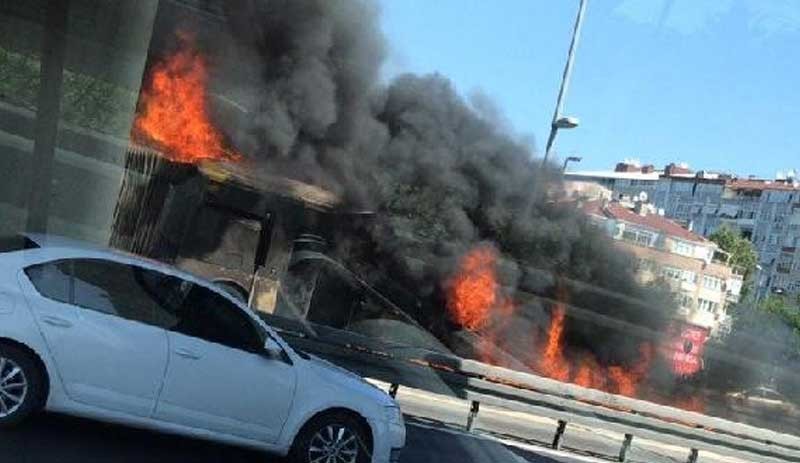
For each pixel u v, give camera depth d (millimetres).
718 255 32094
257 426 6273
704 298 27391
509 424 12469
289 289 15672
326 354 10305
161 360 5930
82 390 5727
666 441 11445
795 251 46562
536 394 10883
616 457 11586
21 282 5668
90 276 5926
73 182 14500
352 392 6609
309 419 6441
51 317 5652
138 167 15031
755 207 51938
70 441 5941
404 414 10391
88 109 15188
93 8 14984
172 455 6340
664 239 26781
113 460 5805
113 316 5883
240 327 6348
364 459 6617
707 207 46750
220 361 6141
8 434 5621
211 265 14742
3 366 5551
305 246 16234
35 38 14773
